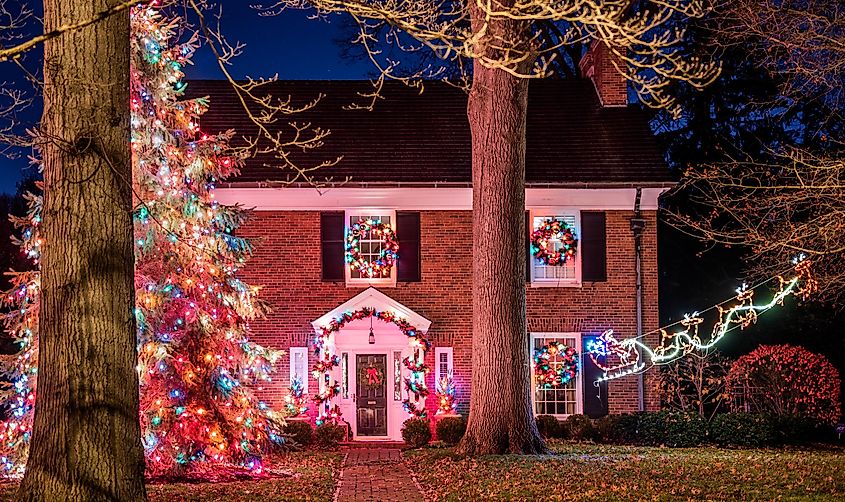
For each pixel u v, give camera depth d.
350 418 26.30
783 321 30.58
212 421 17.84
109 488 10.16
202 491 15.82
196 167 18.69
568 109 29.03
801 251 16.11
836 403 25.59
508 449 20.09
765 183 30.72
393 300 26.23
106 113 10.52
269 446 19.50
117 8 8.12
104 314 10.34
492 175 20.41
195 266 17.86
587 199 26.72
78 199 10.38
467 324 26.48
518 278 20.45
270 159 26.86
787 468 17.30
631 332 26.58
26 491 10.14
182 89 19.03
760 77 32.34
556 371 26.12
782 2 17.72
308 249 26.44
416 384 25.95
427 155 27.31
